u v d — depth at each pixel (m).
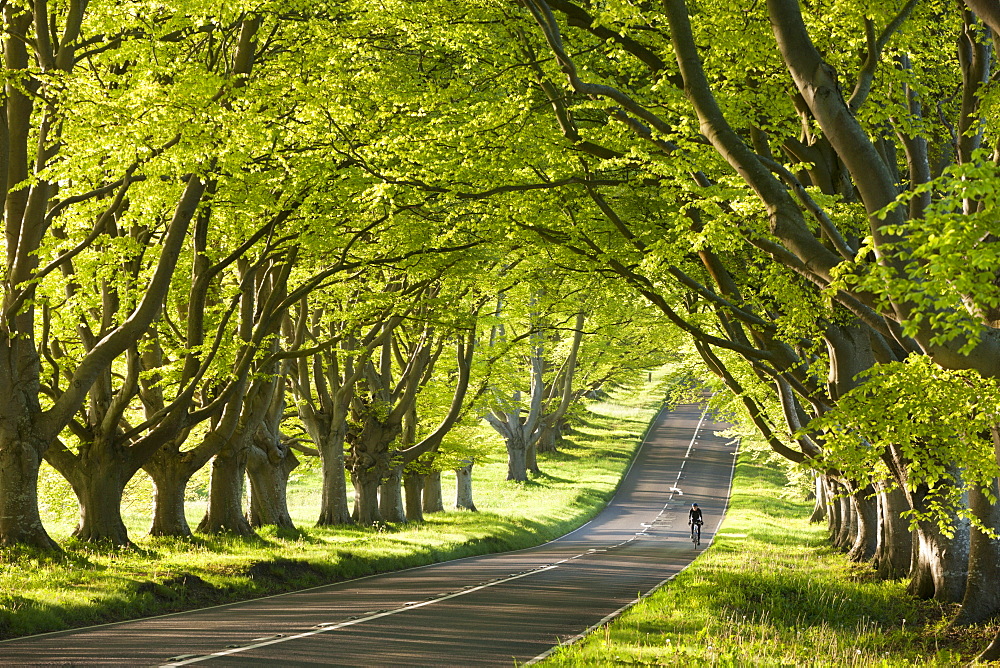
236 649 29.11
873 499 70.69
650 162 35.66
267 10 42.50
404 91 42.66
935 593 45.91
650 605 40.75
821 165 34.47
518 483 153.25
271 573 52.81
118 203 44.16
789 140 35.00
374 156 41.94
